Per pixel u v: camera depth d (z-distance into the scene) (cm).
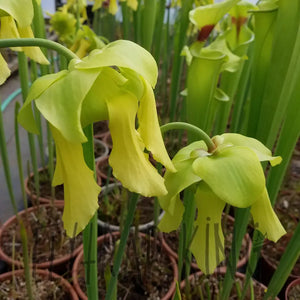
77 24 64
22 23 22
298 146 102
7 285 54
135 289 54
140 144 20
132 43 18
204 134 25
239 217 38
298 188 82
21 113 19
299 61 31
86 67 17
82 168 19
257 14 34
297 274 61
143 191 19
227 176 23
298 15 29
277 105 33
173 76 66
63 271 60
